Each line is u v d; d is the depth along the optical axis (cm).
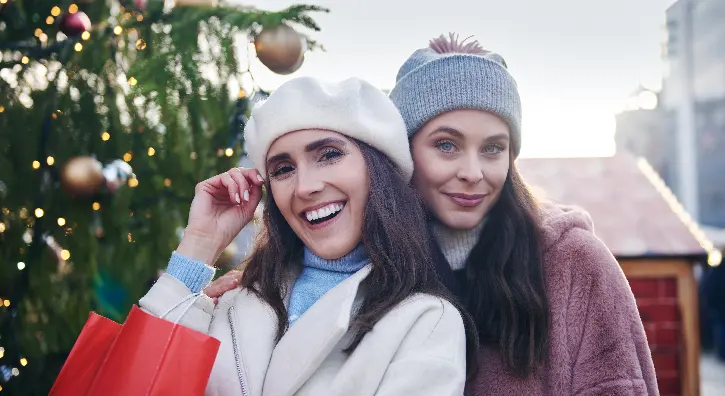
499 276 149
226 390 130
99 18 224
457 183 149
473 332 142
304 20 194
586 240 153
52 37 215
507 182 158
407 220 138
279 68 194
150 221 218
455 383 124
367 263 139
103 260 215
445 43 165
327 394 124
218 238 149
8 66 209
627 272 362
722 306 707
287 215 139
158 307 135
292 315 139
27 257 211
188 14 196
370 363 124
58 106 205
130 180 205
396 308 130
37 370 218
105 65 207
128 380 113
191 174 214
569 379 145
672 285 360
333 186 134
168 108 198
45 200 207
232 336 136
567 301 149
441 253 153
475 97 147
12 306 213
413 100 153
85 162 193
